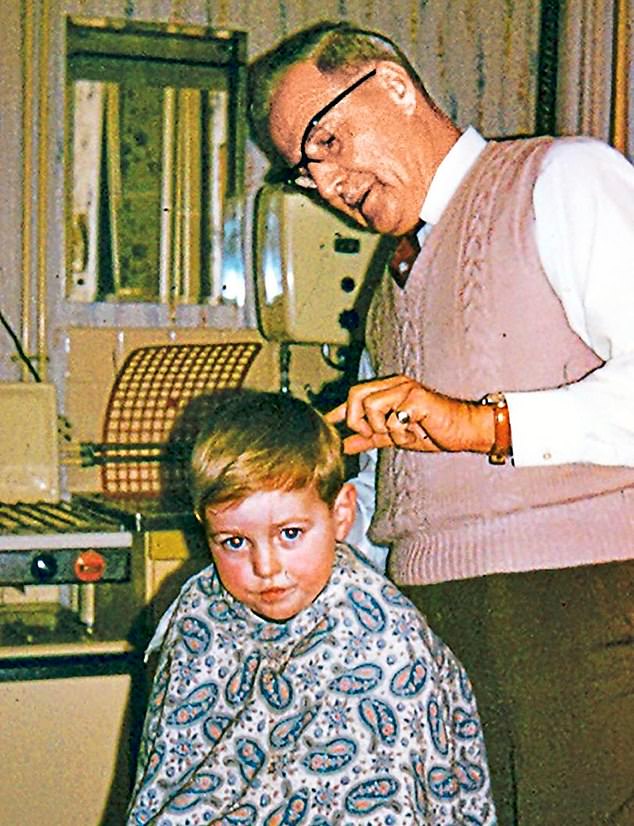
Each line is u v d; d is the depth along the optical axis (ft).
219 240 8.28
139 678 6.06
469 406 4.03
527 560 4.18
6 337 7.82
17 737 5.92
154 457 7.54
